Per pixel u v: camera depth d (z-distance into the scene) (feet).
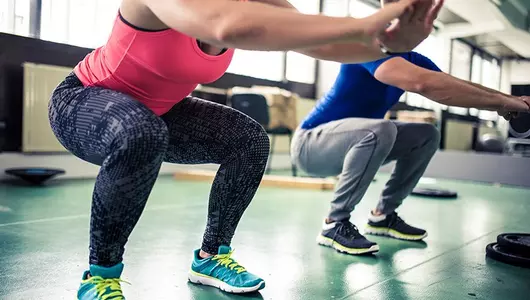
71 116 4.02
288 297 4.86
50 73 14.12
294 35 2.96
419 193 13.70
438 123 22.82
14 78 13.97
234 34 2.96
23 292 4.74
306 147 7.36
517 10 14.35
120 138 3.61
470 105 5.28
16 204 10.04
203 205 10.77
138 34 3.73
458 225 9.38
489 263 6.45
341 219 6.97
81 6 14.90
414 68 5.54
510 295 5.15
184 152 4.81
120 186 3.69
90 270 4.04
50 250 6.40
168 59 3.82
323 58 4.28
